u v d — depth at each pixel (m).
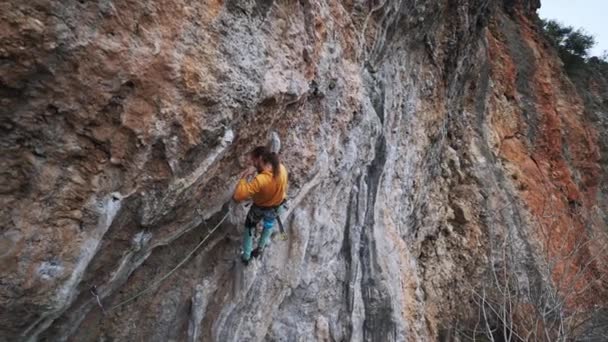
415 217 10.59
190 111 3.87
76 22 3.13
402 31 9.44
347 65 7.28
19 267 3.24
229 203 5.08
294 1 5.41
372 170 8.23
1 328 3.38
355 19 7.84
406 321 7.73
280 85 4.86
